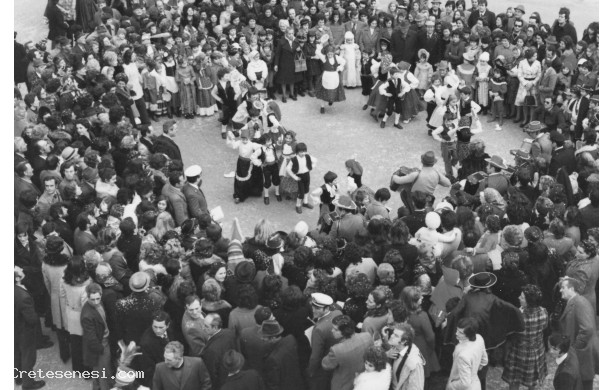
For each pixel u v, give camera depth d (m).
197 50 18.69
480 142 14.73
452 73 17.66
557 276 10.98
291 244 11.34
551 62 17.66
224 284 10.30
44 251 11.23
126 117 15.66
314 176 16.73
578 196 13.52
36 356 11.18
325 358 9.18
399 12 20.38
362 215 12.50
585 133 14.95
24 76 18.45
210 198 16.03
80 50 18.86
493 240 11.11
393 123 18.91
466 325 9.05
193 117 19.11
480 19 20.34
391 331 9.27
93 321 9.91
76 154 13.11
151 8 20.98
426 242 11.18
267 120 15.80
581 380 9.66
